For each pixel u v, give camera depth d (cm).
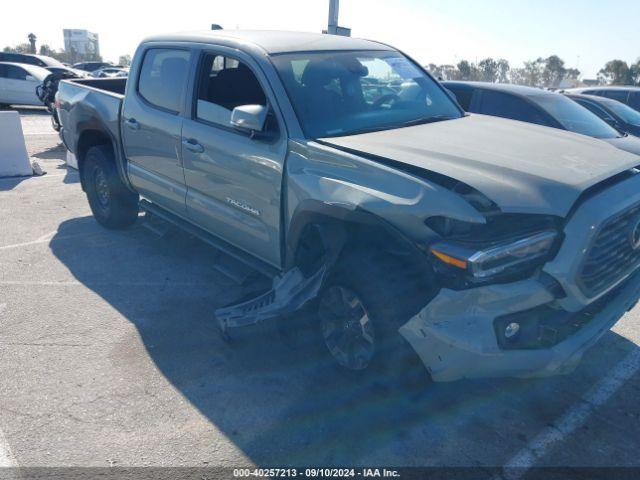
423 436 315
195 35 459
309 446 305
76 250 580
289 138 359
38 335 412
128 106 515
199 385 356
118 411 330
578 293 284
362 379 333
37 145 1252
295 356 387
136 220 626
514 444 310
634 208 310
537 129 408
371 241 321
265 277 453
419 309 284
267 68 384
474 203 278
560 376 371
